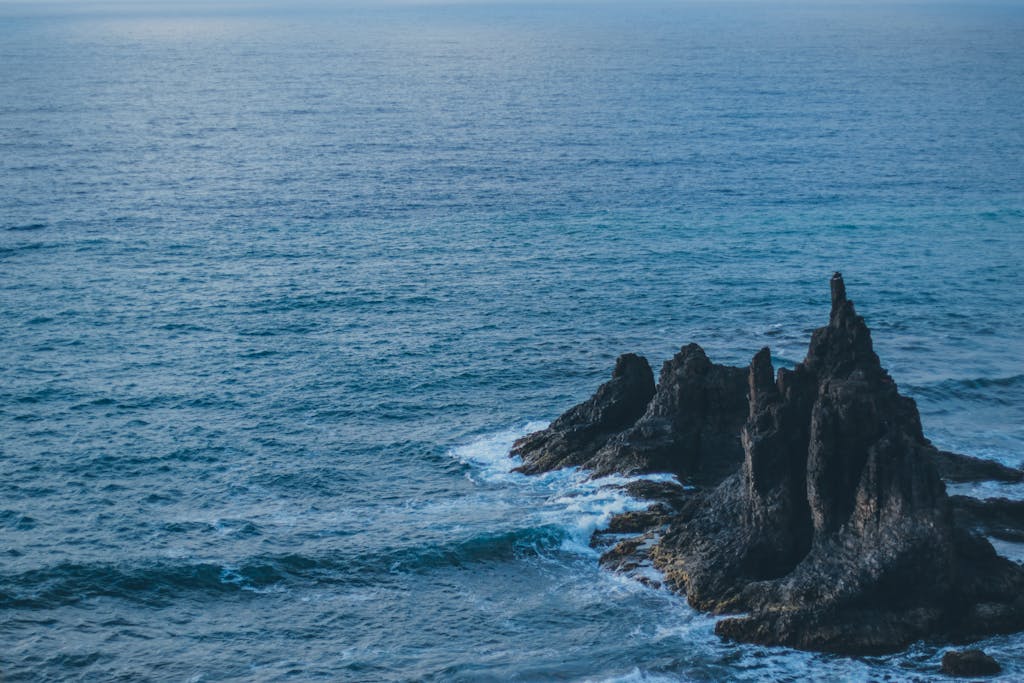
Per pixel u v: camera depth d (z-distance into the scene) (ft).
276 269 327.88
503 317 281.74
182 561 158.92
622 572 152.56
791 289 304.30
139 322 277.85
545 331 270.67
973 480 175.01
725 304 291.38
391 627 142.92
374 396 229.45
